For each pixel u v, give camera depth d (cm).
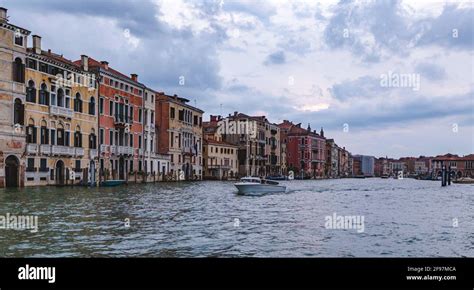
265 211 2561
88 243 1443
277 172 11900
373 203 3397
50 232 1617
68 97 4650
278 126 12112
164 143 7112
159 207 2598
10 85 3847
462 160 14700
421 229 1925
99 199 2978
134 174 5844
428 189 6200
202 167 8856
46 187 4078
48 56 4325
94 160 5053
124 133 5772
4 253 1295
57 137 4484
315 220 2147
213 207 2730
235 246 1454
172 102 7250
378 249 1461
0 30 3750
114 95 5516
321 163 13962
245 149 10069
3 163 3784
